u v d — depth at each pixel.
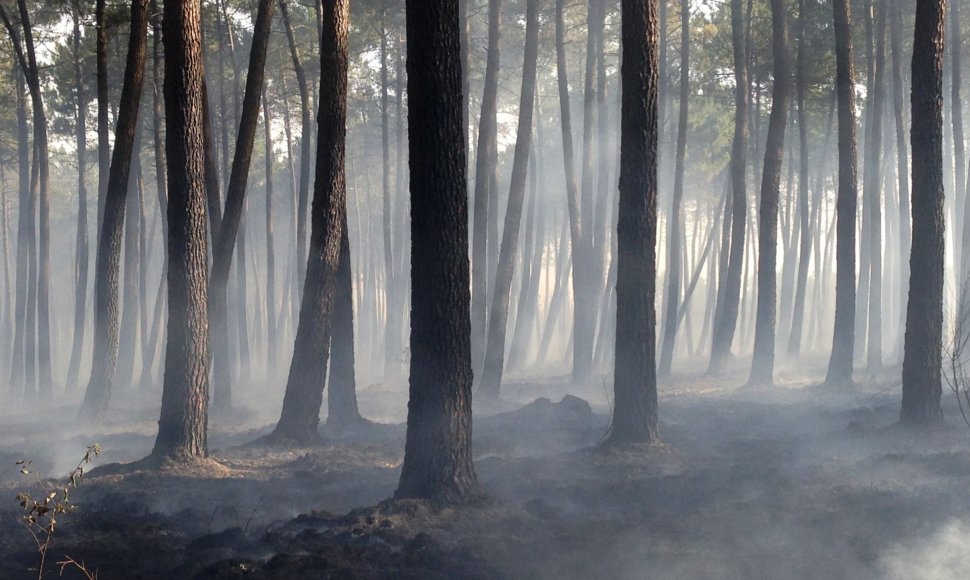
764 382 21.62
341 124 14.49
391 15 32.56
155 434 18.44
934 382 12.71
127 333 26.75
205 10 31.42
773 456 11.77
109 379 19.02
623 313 12.17
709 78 37.12
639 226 12.03
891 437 12.34
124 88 18.41
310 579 7.08
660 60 31.55
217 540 8.45
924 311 12.69
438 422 9.14
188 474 11.79
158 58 27.83
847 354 19.66
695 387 23.42
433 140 9.13
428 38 9.12
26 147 32.09
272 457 13.38
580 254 25.97
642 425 12.13
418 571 7.27
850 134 19.33
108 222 18.64
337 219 14.55
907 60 32.88
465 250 9.28
